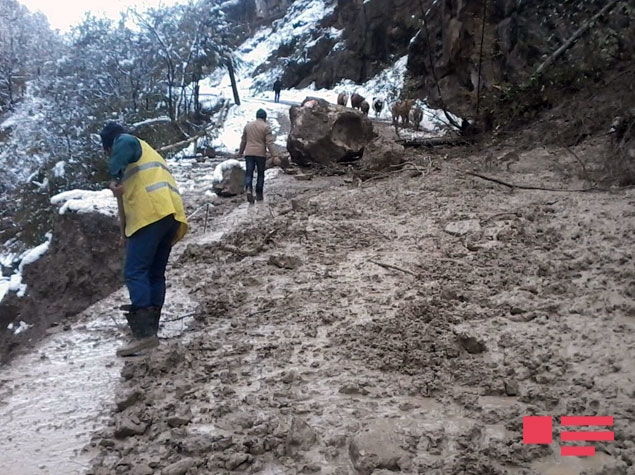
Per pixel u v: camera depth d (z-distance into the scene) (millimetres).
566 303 4547
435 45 21656
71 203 7027
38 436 3434
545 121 11664
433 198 8281
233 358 4184
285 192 11070
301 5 50031
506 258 5617
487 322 4367
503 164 10250
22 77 31625
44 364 4445
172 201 4508
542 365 3699
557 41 13625
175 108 24703
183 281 6035
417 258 5918
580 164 9055
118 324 5168
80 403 3785
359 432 3158
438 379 3658
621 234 5793
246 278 5809
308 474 2898
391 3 35125
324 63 39219
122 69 23172
